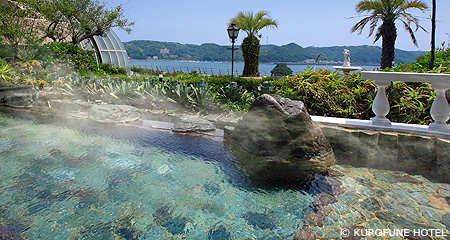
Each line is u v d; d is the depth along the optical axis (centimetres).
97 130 487
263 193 277
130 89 650
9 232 165
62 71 1138
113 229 219
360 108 485
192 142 427
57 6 1518
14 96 672
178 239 209
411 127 351
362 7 1516
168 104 605
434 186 284
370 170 326
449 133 320
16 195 267
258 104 372
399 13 1434
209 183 298
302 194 274
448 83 313
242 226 225
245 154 379
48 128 499
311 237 210
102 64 1923
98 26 1742
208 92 604
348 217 235
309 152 351
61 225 222
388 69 579
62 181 298
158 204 256
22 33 1157
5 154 373
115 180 302
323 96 515
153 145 414
